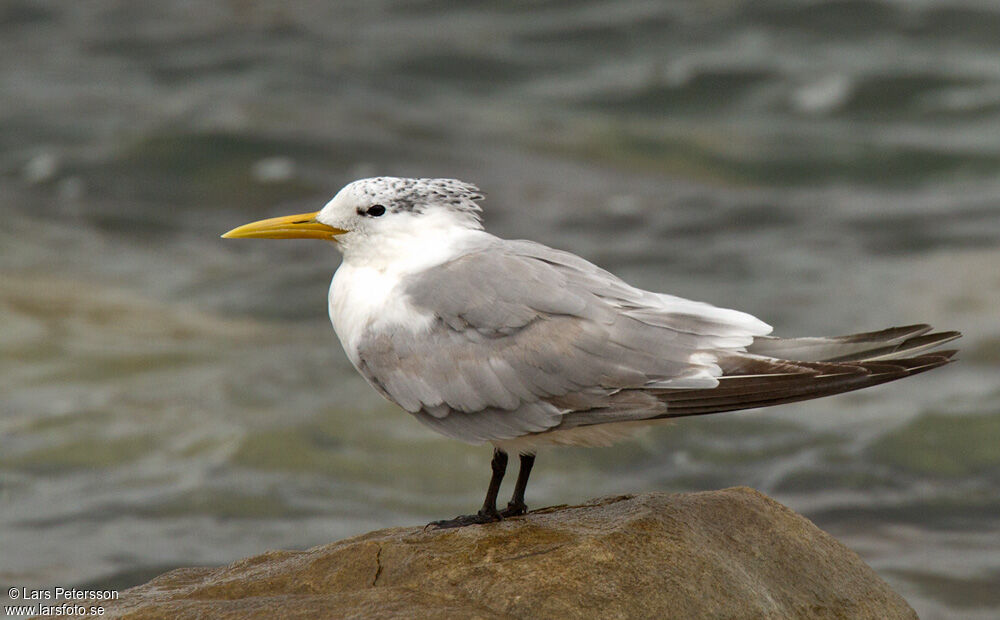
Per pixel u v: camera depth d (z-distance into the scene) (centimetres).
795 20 2689
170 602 709
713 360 733
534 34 2698
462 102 2455
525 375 760
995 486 1318
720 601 695
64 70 2597
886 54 2525
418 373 785
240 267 1927
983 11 2650
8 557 1160
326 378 1581
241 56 2658
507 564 705
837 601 736
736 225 2038
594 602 678
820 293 1798
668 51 2591
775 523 771
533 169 2205
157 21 2883
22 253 1897
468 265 791
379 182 829
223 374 1577
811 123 2328
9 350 1588
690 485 1329
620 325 753
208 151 2212
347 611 675
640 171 2216
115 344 1639
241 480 1314
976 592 1107
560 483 1329
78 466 1341
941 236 1984
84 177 2150
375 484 1325
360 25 2817
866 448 1402
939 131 2291
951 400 1513
